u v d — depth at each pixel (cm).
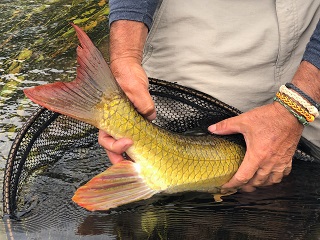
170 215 59
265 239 56
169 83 65
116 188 56
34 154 62
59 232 55
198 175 60
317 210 61
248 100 70
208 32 68
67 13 113
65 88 53
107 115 55
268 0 68
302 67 61
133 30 63
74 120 65
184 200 61
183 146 59
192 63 69
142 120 57
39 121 62
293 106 59
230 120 61
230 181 62
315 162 69
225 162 61
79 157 66
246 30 68
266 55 68
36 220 57
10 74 91
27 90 52
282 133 60
